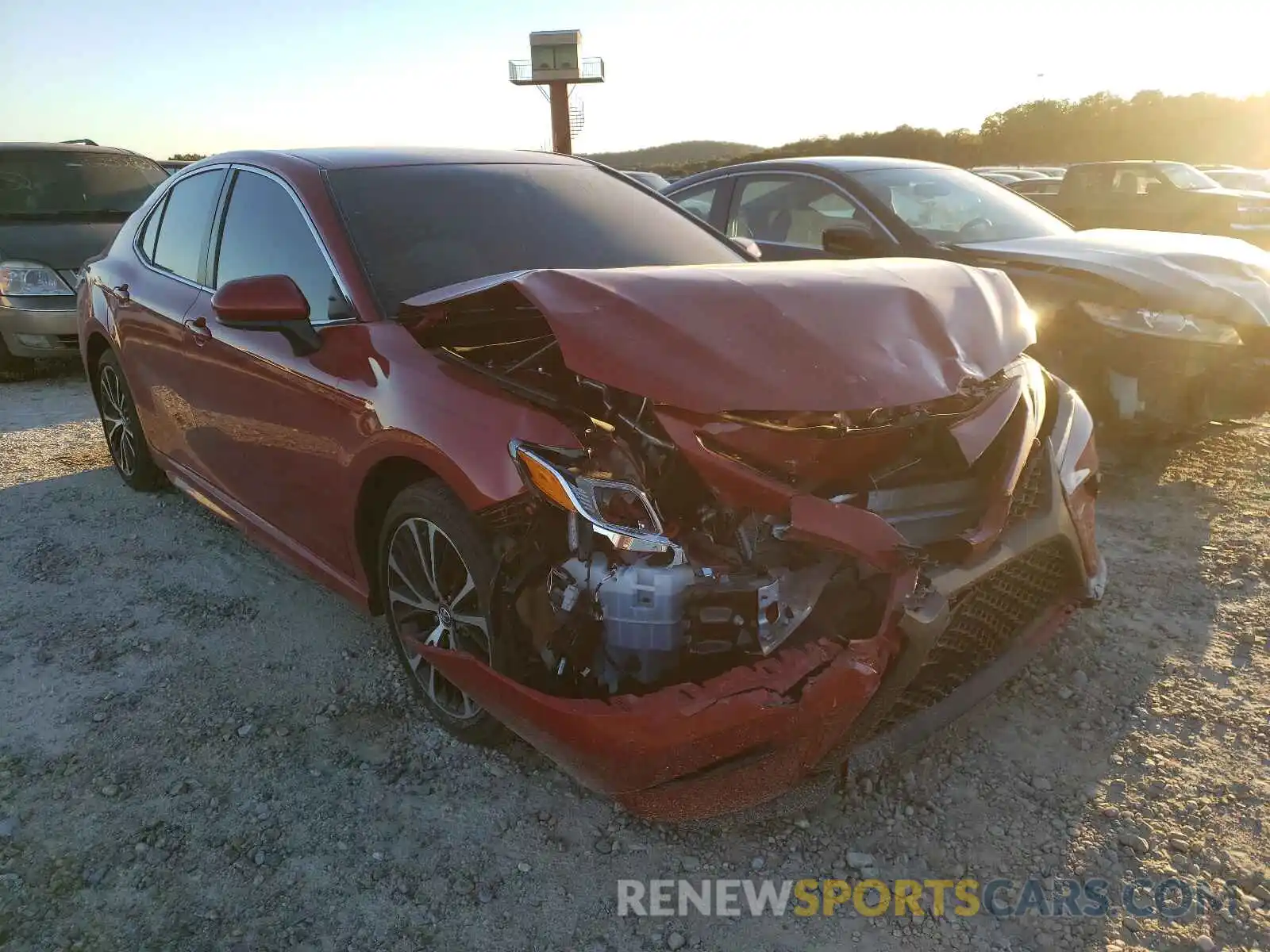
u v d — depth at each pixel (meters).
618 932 2.06
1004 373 2.55
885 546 1.99
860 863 2.23
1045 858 2.23
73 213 7.78
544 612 2.23
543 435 2.18
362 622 3.40
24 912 2.11
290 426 2.95
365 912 2.12
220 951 2.01
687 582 2.04
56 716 2.84
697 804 2.06
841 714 1.98
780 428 2.07
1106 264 4.61
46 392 7.14
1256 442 5.01
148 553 4.00
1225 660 3.01
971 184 5.91
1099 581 2.72
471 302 2.57
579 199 3.51
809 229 5.81
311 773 2.58
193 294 3.59
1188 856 2.22
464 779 2.55
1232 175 17.45
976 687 2.38
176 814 2.42
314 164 3.24
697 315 2.22
